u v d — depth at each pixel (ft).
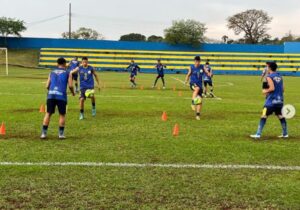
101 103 63.36
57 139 34.78
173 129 40.78
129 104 62.64
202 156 29.50
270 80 35.91
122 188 22.13
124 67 225.15
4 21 237.86
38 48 243.40
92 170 25.41
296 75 223.92
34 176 23.97
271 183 23.45
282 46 252.21
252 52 251.39
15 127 40.32
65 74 35.06
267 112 36.50
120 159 28.19
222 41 321.93
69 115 49.44
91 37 333.83
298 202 20.48
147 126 42.34
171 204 19.98
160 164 27.09
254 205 20.06
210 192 21.76
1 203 19.76
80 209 19.17
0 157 28.14
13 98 68.44
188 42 249.34
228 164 27.43
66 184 22.63
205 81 79.87
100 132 38.40
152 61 231.71
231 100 72.64
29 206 19.47
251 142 34.96
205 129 41.19
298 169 26.53
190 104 64.13
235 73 226.99
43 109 52.06
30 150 30.40
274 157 29.60
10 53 232.94
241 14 338.34
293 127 43.27
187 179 23.94
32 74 158.81
